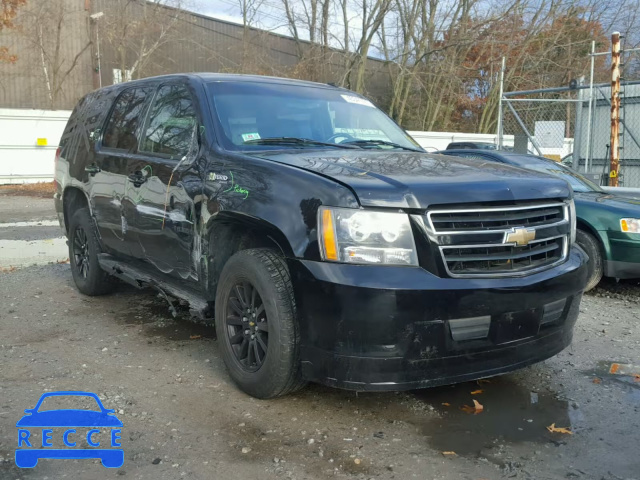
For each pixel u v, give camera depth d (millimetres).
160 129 4930
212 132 4312
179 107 4789
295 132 4621
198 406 3717
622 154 13844
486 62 28016
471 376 3393
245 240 4078
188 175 4312
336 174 3520
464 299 3250
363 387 3268
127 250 5332
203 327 5316
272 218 3533
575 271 3771
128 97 5684
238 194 3805
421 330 3230
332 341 3297
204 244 4129
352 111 5203
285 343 3533
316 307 3324
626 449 3275
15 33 26500
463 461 3119
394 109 28641
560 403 3865
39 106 27984
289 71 26906
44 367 4320
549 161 8711
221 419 3549
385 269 3232
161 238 4645
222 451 3182
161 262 4770
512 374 4348
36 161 18453
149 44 28766
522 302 3414
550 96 29641
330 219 3303
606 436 3422
